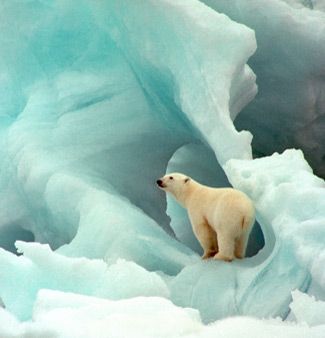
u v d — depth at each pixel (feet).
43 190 390.21
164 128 393.91
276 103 401.49
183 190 382.01
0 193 394.32
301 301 370.94
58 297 372.38
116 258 382.63
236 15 398.01
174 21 388.37
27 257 378.53
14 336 367.04
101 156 392.06
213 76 387.34
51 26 394.93
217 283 378.94
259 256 380.78
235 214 379.35
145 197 392.88
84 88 394.52
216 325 368.68
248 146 385.91
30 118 394.52
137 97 393.70
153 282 376.68
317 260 373.61
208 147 393.70
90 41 395.14
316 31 398.21
